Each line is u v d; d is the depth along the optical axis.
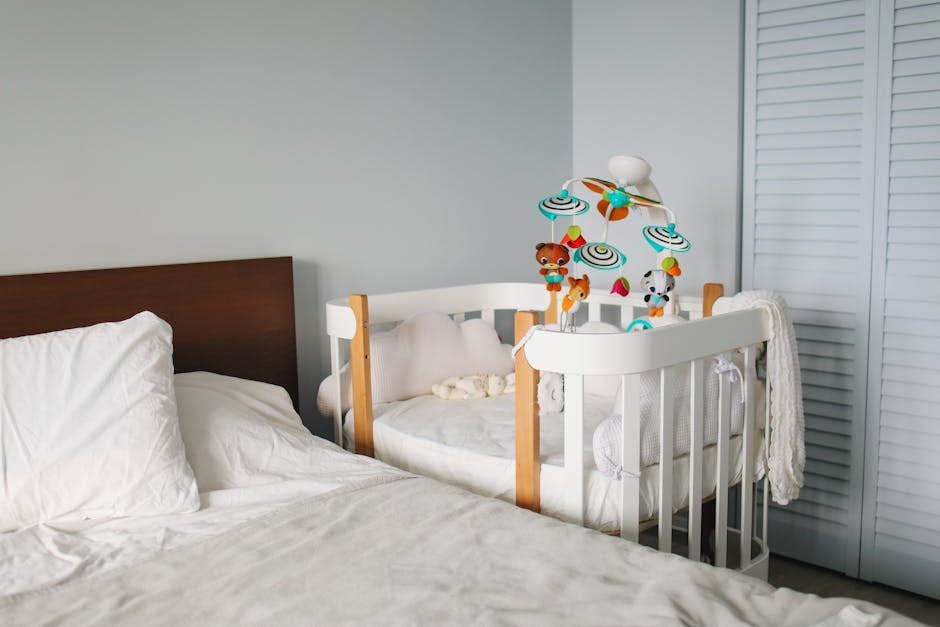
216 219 2.20
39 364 1.62
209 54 2.15
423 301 2.45
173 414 1.68
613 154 2.94
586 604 1.23
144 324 1.74
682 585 1.28
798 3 2.41
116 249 2.04
